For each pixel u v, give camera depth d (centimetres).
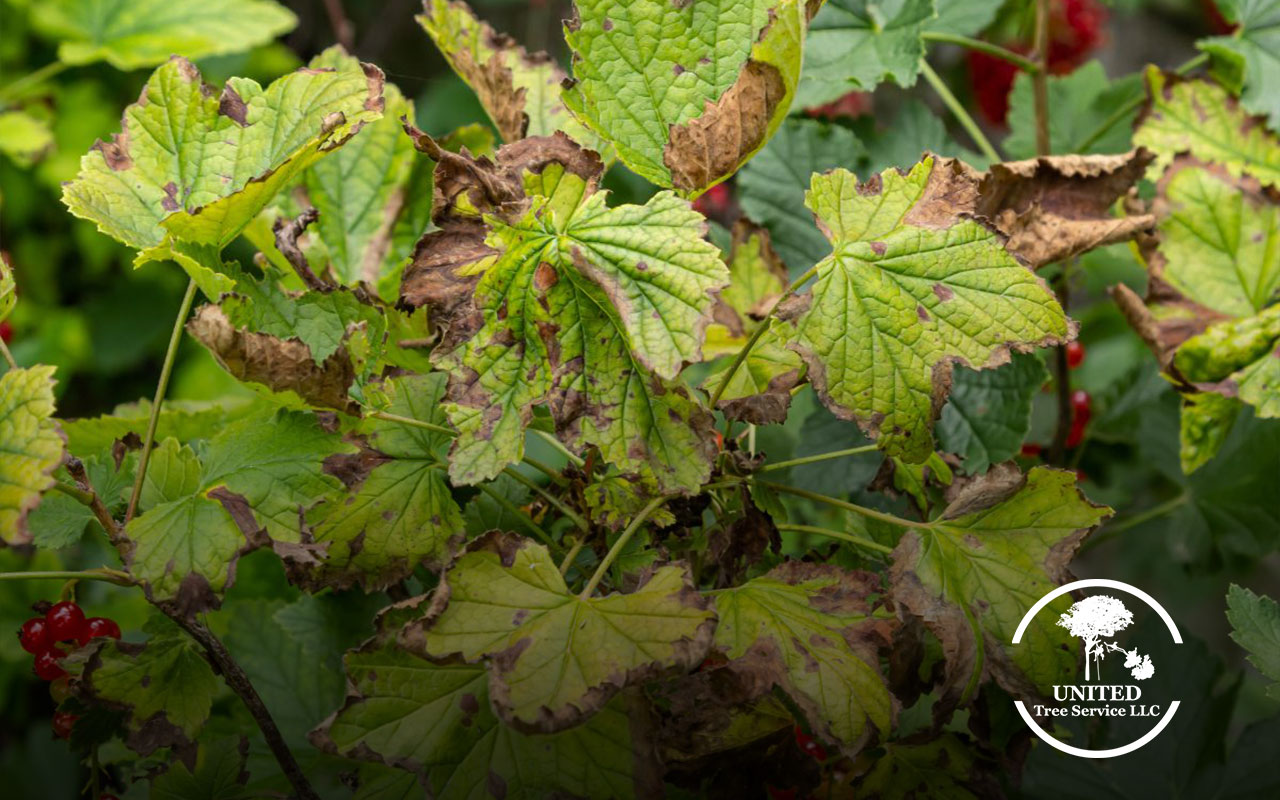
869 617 58
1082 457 82
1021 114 81
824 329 57
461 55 65
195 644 59
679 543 61
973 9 76
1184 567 78
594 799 55
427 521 59
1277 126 71
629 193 103
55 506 58
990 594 58
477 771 56
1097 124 81
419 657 56
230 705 67
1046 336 57
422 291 56
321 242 66
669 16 58
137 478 57
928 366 57
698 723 58
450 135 66
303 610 68
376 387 58
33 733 100
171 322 113
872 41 70
